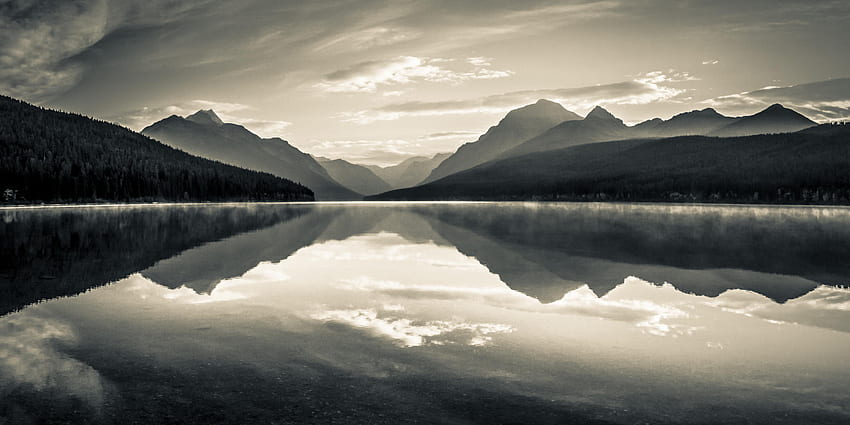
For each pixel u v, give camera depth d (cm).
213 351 1033
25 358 981
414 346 1079
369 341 1114
